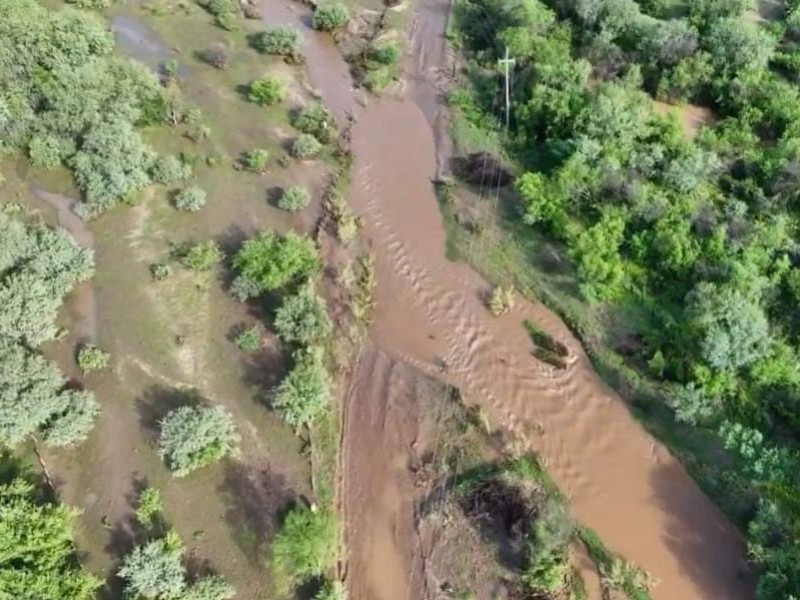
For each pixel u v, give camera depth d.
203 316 29.78
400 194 35.00
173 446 25.17
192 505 24.77
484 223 33.12
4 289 28.80
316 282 30.89
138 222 33.12
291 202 33.59
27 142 35.69
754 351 26.34
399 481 25.55
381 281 31.75
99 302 30.28
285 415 26.25
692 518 24.69
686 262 29.22
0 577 21.86
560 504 24.88
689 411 25.94
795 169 31.84
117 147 34.12
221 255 31.77
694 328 27.47
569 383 28.25
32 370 26.66
